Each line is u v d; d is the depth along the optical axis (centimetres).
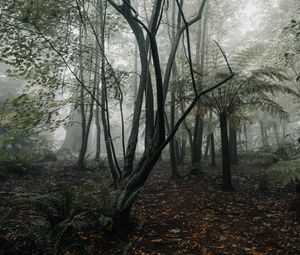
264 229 441
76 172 923
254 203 566
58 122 706
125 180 461
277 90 630
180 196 620
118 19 725
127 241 398
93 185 487
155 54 380
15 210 509
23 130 649
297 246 384
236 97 647
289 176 523
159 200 593
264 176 672
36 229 361
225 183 661
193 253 370
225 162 662
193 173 812
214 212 519
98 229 418
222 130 661
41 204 405
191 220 482
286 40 853
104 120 657
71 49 655
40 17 601
